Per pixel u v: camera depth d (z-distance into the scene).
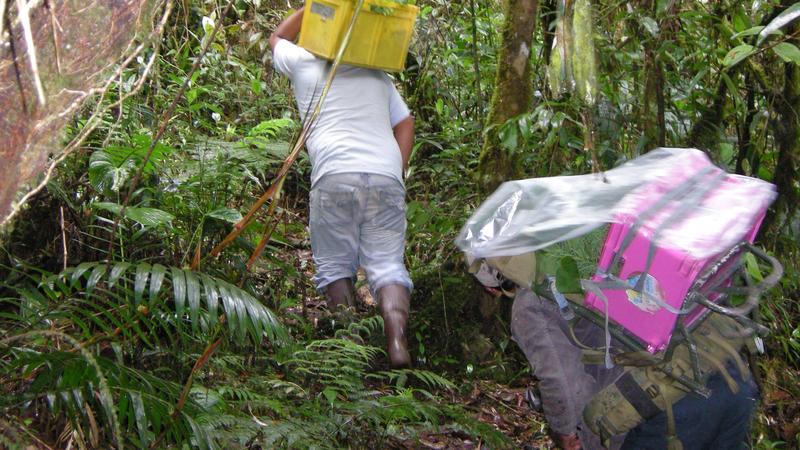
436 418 3.28
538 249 2.36
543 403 2.70
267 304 4.26
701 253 2.19
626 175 2.61
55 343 2.85
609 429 2.49
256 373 3.53
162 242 3.77
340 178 4.16
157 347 3.26
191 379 2.64
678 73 4.36
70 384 2.39
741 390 2.53
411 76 6.00
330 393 3.24
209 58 5.70
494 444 3.49
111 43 1.82
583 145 4.20
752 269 3.00
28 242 3.40
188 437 2.54
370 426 3.45
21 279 3.26
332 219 4.22
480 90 5.11
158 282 2.65
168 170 4.12
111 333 2.77
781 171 4.16
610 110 4.15
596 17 4.01
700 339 2.50
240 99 5.79
